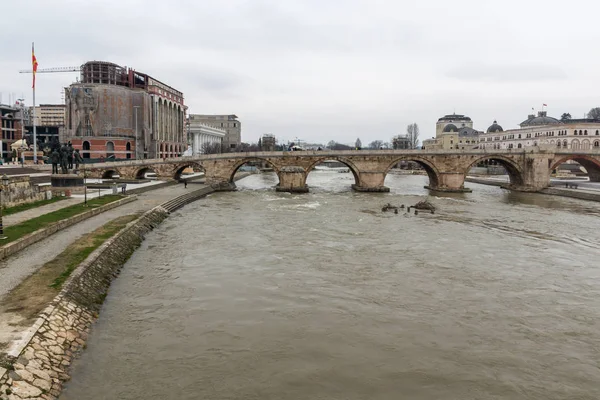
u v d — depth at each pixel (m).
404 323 25.53
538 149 97.12
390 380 19.77
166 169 99.56
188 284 31.25
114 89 131.25
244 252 40.03
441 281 32.88
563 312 27.52
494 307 28.12
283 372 20.16
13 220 40.38
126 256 36.22
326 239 45.78
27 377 16.53
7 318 20.06
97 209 50.25
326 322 25.47
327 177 159.38
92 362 20.09
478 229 52.53
